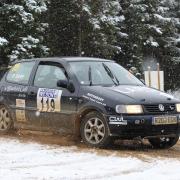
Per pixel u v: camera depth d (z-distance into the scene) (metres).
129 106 11.62
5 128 14.16
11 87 14.05
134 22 40.00
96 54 35.75
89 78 12.77
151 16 41.06
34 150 11.59
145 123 11.66
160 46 43.16
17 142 12.70
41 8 28.53
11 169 9.47
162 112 11.96
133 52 39.97
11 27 27.94
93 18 34.09
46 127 13.05
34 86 13.43
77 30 34.56
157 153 11.77
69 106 12.45
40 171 9.29
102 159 10.62
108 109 11.71
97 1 34.19
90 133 12.09
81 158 10.67
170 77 43.66
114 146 12.55
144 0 40.81
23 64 14.23
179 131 12.32
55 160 10.42
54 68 13.32
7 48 27.59
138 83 13.49
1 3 28.22
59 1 34.00
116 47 36.78
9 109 14.02
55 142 12.75
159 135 11.95
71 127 12.45
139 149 12.38
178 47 45.28
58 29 34.50
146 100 11.88
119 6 39.22
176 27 45.03
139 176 9.02
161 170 9.62
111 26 35.34
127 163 10.23
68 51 35.09
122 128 11.57
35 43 28.23
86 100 12.11
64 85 12.62
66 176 8.88
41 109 13.07
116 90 12.20
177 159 10.90
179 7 46.09
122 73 13.59
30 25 28.09
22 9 27.58
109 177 8.91
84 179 8.70
